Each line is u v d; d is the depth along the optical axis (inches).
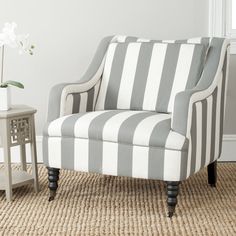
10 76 165.5
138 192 135.4
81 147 121.5
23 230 109.6
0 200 128.8
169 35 162.6
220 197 131.4
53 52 164.1
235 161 167.3
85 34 163.3
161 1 161.5
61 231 108.9
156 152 113.5
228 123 165.5
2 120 125.3
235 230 109.3
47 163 126.6
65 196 131.8
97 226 111.5
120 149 117.2
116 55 140.4
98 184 142.6
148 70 135.9
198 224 112.7
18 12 162.6
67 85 130.3
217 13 160.4
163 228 110.3
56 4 162.2
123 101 136.3
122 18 162.4
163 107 131.8
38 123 167.0
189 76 131.6
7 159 126.5
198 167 120.6
